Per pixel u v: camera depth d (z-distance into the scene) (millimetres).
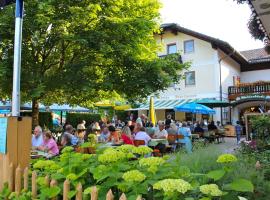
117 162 3328
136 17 14125
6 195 4062
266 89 29281
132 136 12812
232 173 3438
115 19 13094
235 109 30875
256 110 30141
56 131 19312
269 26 7051
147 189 2949
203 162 4191
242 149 7863
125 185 2947
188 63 16016
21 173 3980
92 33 12891
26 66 12977
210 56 30328
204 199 2613
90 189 2947
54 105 19562
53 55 14211
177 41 31828
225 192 2736
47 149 9109
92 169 3340
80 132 12742
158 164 3191
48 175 3604
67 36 12242
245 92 30375
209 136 19375
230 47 30047
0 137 4641
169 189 2514
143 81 13586
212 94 30031
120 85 13859
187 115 31031
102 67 14328
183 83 31406
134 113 33000
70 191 3203
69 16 12555
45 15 11922
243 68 35562
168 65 14922
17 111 5000
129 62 13891
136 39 13656
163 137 13711
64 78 12898
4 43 12516
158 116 32250
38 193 3672
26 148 4594
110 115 27000
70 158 3826
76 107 19844
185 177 3107
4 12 11922
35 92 12016
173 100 31266
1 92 14312
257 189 3465
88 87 12820
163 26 31172
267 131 9336
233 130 27141
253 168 4102
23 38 12281
